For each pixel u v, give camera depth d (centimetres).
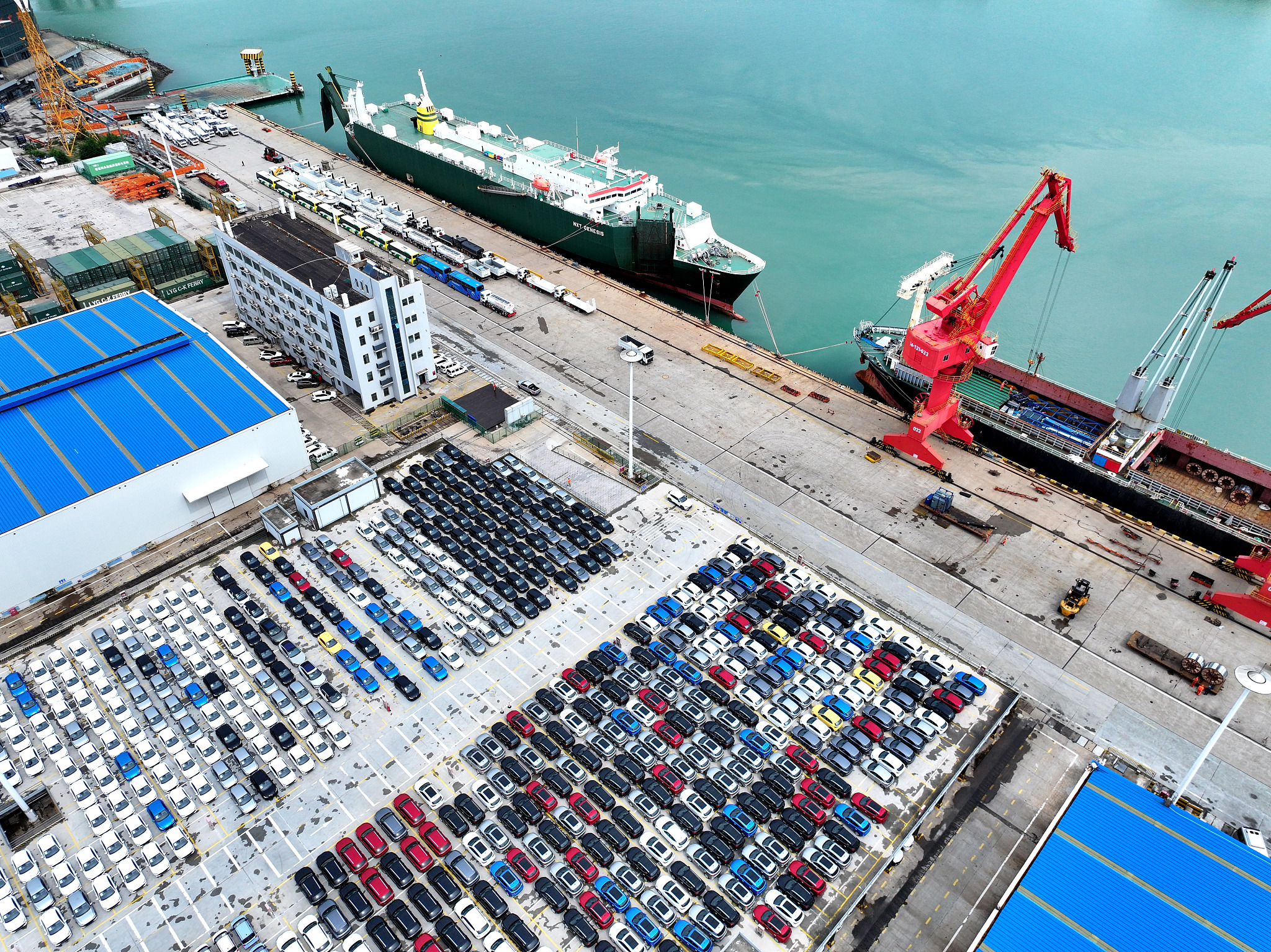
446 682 8856
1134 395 11688
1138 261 17400
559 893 7000
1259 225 18475
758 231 18562
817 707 8638
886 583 10200
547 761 8094
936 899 7156
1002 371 13438
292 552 10256
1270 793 8062
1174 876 6875
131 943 6744
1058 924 6594
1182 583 10262
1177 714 8781
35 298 15638
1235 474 11638
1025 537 10888
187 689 8544
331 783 7900
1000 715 8569
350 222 17688
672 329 15025
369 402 12619
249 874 7194
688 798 7719
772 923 6831
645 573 10156
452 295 15862
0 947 6706
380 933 6706
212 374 11312
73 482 9594
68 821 7519
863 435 12638
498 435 12281
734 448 12300
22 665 8869
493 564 10231
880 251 17825
